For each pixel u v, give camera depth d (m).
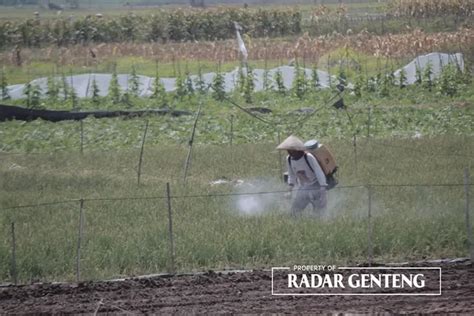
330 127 88.38
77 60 148.50
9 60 149.12
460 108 99.25
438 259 44.53
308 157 50.91
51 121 97.62
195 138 85.56
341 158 71.38
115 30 173.62
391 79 116.12
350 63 132.12
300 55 143.00
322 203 50.97
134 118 97.12
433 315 35.84
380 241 45.47
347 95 110.94
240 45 111.25
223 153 76.44
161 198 56.31
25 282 42.38
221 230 47.31
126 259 43.88
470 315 35.78
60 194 61.28
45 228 49.75
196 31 174.62
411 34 146.75
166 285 40.78
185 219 50.69
